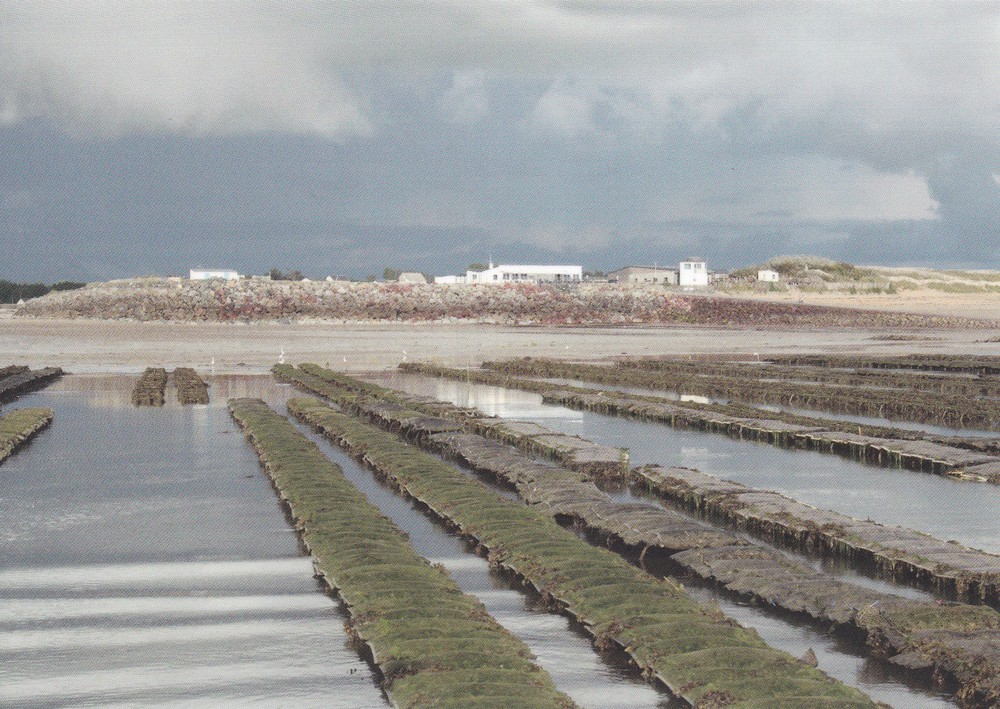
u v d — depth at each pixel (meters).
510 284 180.88
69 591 22.03
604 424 48.06
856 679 16.61
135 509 29.70
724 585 21.17
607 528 25.36
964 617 17.86
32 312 152.75
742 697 14.98
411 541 25.30
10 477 34.69
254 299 158.75
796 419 46.41
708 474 33.38
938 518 27.95
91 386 66.75
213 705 16.41
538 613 19.89
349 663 17.94
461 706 14.95
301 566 23.62
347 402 54.44
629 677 16.88
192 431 45.34
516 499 29.95
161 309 150.88
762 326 147.12
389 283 180.12
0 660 18.22
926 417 50.25
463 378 71.69
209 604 21.05
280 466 33.59
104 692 16.91
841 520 25.41
